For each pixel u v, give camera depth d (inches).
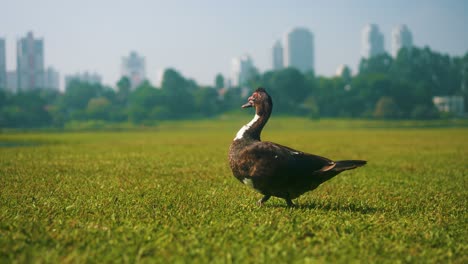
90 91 6875.0
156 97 5954.7
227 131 3117.6
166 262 243.3
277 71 6446.9
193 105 6013.8
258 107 397.1
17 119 5004.9
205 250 259.1
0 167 672.4
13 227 304.5
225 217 346.3
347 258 254.5
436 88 7003.0
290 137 2031.3
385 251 270.1
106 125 5182.1
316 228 317.4
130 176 589.0
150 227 307.4
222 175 616.7
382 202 432.5
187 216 346.6
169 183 533.6
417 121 4955.7
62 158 844.6
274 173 360.8
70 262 241.6
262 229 303.4
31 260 241.9
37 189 470.0
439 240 298.0
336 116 5753.0
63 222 323.3
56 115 5447.8
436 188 532.1
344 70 7810.0
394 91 5812.0
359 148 1257.4
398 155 1013.2
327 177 365.4
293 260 249.4
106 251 260.5
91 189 475.8
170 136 2218.3
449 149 1203.2
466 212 397.1
